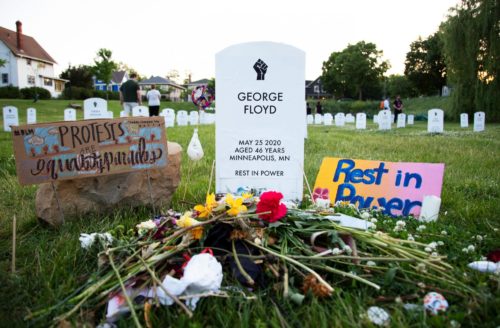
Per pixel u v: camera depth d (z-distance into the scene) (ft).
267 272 7.79
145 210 12.57
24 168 11.00
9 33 195.83
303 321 6.61
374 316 6.48
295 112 14.17
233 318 6.68
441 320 6.29
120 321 6.75
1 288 7.79
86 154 11.51
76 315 6.87
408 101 167.02
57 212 11.51
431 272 7.90
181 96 302.04
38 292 7.74
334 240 8.51
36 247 9.87
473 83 81.20
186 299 6.98
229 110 14.26
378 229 10.71
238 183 14.65
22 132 10.94
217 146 14.43
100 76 231.71
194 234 8.49
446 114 91.40
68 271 8.50
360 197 13.44
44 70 207.62
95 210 12.11
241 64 14.02
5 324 6.72
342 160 14.21
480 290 6.89
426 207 11.77
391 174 13.33
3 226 11.51
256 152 14.43
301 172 14.39
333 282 7.87
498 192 14.60
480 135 42.75
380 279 7.69
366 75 263.08
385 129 57.36
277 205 8.93
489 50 77.25
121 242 9.03
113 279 7.59
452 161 21.50
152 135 12.06
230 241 8.64
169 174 12.91
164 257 7.88
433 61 217.15
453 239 9.55
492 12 76.28
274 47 13.88
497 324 6.22
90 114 39.32
